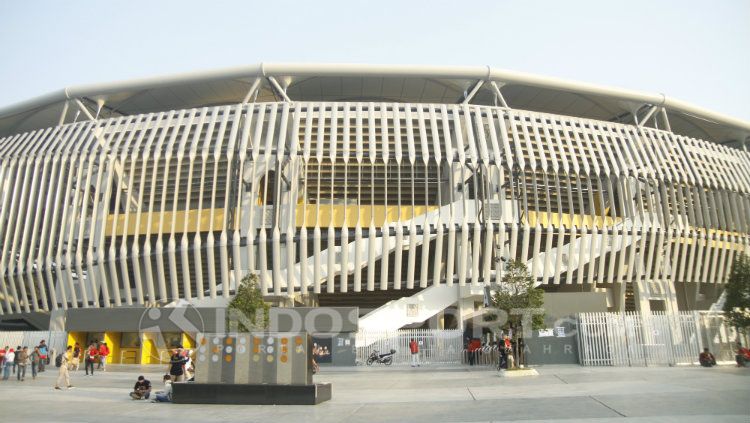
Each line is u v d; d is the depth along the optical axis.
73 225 30.33
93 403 14.24
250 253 28.48
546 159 31.50
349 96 38.75
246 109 31.61
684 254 33.16
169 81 33.75
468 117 31.67
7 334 30.62
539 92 37.16
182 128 31.80
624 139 34.19
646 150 34.31
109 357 31.06
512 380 18.06
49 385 19.53
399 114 31.72
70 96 34.66
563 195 33.56
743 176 37.53
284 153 30.02
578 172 31.19
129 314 29.42
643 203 33.50
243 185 29.84
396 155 29.47
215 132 31.19
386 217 29.16
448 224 29.38
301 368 13.93
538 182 32.72
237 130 30.42
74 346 29.83
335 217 30.45
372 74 33.25
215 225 29.91
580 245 30.75
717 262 35.50
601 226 31.70
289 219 29.08
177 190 29.62
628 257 31.94
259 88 34.09
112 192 31.77
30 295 32.50
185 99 37.62
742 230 36.22
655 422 9.34
